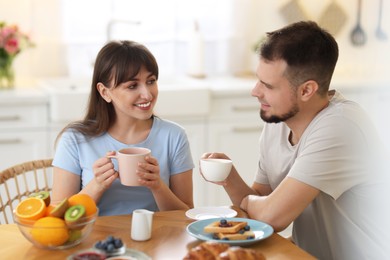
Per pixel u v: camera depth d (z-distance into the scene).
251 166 4.00
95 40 4.21
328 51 1.99
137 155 1.91
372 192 2.04
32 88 3.76
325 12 4.55
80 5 4.15
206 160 2.03
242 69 4.59
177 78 4.28
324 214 2.08
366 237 2.05
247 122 3.93
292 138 2.17
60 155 2.28
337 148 1.96
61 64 4.21
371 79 4.29
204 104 3.80
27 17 4.08
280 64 1.98
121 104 2.17
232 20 4.49
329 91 2.20
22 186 3.54
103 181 1.99
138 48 2.18
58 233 1.70
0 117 3.50
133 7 4.24
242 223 1.84
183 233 1.86
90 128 2.28
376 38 4.48
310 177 1.95
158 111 3.72
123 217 1.99
